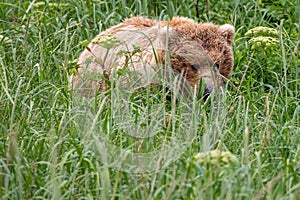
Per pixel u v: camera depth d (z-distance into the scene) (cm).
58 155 922
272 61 1340
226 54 1234
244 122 1022
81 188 876
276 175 914
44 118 1053
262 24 1488
